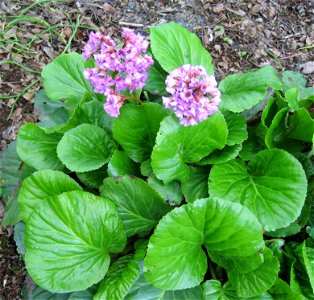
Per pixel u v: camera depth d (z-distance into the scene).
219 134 0.54
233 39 0.84
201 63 0.63
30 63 0.78
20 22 0.81
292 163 0.54
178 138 0.53
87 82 0.64
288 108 0.58
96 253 0.52
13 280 0.62
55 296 0.54
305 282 0.54
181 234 0.49
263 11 0.87
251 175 0.58
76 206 0.50
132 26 0.83
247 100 0.59
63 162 0.55
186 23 0.84
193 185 0.57
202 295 0.52
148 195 0.53
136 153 0.57
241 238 0.49
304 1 0.89
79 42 0.81
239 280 0.52
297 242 0.59
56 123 0.64
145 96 0.63
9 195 0.62
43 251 0.49
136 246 0.55
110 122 0.60
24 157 0.58
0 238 0.64
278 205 0.53
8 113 0.73
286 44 0.85
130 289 0.50
